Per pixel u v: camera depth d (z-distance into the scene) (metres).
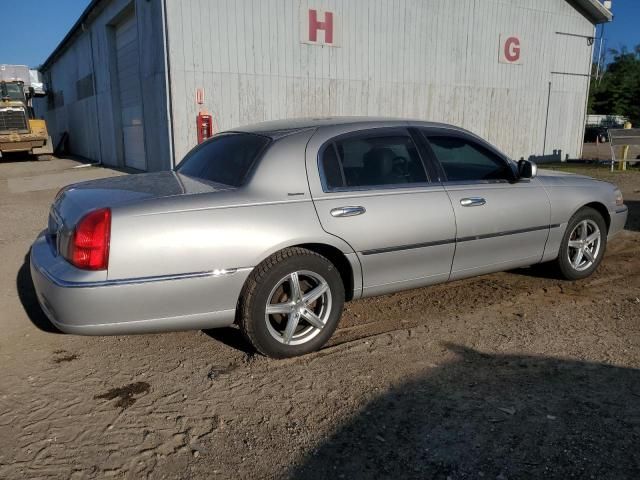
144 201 3.33
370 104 15.15
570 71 19.47
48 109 38.34
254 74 13.18
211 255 3.34
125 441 2.85
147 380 3.49
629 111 61.53
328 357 3.77
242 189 3.56
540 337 4.07
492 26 17.09
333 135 3.96
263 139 3.89
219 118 12.92
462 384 3.38
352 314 4.59
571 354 3.77
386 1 14.83
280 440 2.85
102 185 3.91
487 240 4.50
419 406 3.13
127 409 3.15
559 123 19.69
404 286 4.20
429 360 3.71
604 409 3.07
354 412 3.09
